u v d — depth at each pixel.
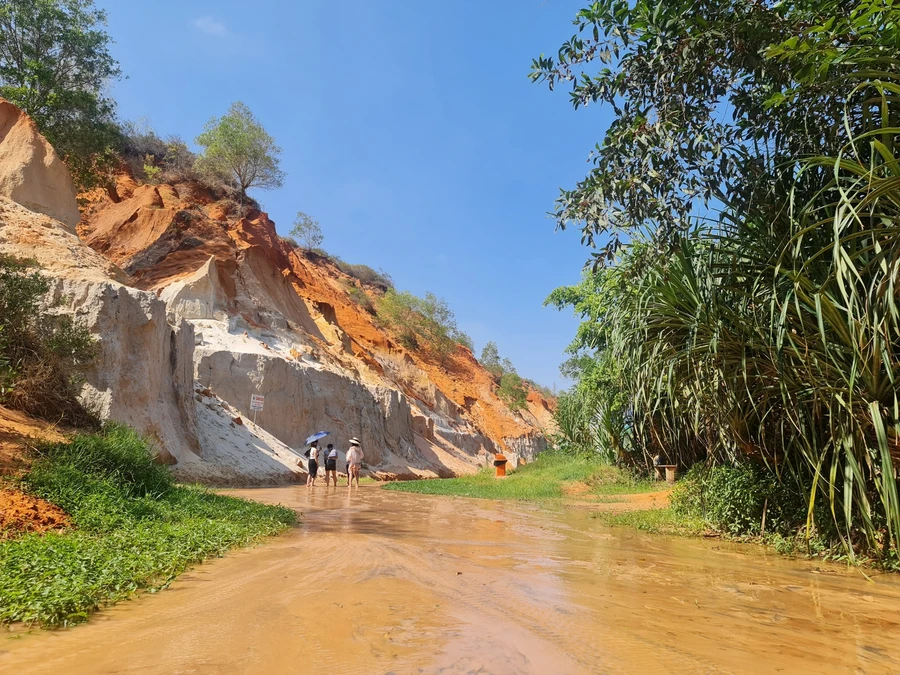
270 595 4.74
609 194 7.16
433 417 60.16
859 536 7.60
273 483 23.45
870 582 6.09
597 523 11.39
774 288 6.92
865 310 6.18
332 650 3.34
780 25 6.44
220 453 22.58
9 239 18.16
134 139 52.28
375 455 38.62
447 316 90.88
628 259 9.04
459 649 3.42
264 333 36.09
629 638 3.79
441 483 25.95
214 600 4.56
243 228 46.22
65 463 8.69
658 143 6.88
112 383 16.23
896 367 6.57
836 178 5.95
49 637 3.54
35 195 21.42
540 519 11.93
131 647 3.36
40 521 6.73
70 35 35.88
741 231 8.05
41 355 12.49
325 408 35.47
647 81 7.12
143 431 17.11
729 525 9.62
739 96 7.30
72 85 37.41
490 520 11.54
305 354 37.97
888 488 6.25
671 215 7.02
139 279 34.56
